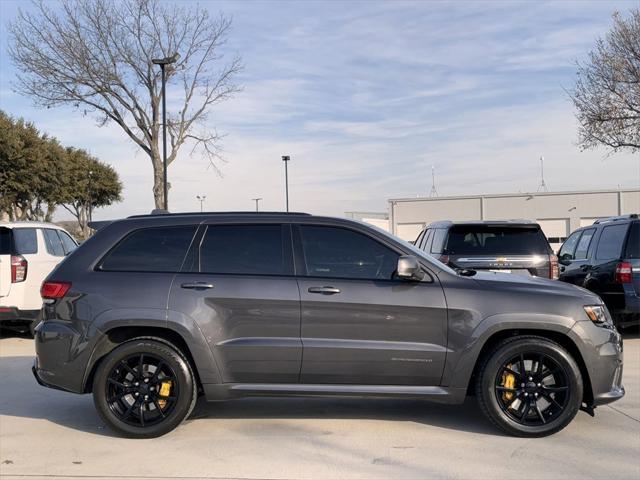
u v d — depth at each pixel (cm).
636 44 1989
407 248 540
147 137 2827
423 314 517
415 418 577
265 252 540
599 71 2066
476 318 514
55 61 2633
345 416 586
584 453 479
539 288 530
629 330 1093
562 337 523
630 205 4622
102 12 2634
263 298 521
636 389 669
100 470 454
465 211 4922
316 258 536
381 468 452
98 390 522
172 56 2567
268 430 545
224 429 549
